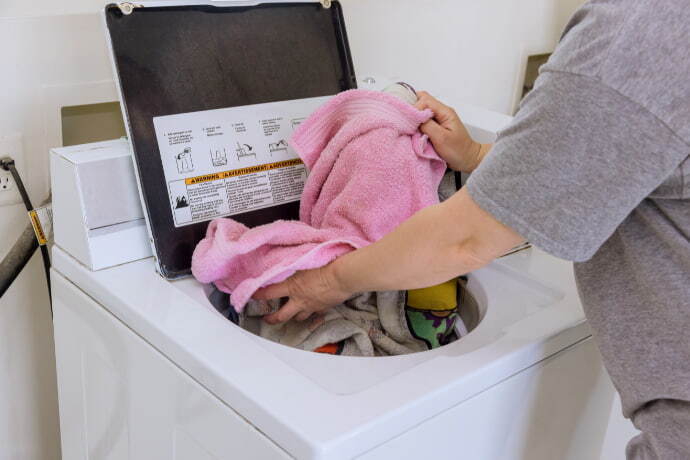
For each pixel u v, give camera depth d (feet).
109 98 4.39
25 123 4.12
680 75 2.02
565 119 2.14
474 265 2.61
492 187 2.32
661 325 2.51
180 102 3.66
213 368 2.72
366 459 2.48
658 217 2.38
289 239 3.49
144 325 3.10
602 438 4.01
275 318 3.48
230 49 3.90
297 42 4.20
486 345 3.07
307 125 3.88
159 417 3.19
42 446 4.96
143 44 3.55
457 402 2.80
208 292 3.61
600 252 2.70
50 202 4.32
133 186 3.55
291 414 2.47
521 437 3.30
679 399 2.54
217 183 3.77
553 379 3.32
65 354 3.94
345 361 2.97
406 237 2.69
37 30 3.98
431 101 4.09
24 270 4.39
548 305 3.61
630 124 2.07
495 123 4.46
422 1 5.87
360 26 5.52
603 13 2.15
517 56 7.01
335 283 3.19
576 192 2.19
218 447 2.82
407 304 3.88
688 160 2.11
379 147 3.67
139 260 3.64
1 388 4.55
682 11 2.03
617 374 2.72
